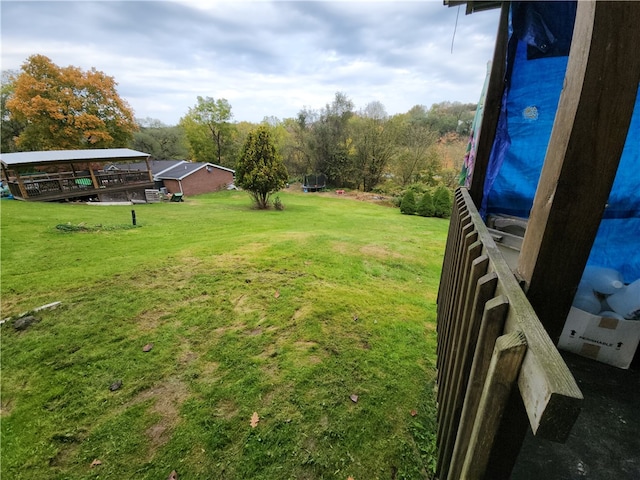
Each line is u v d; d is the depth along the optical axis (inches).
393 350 119.9
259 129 563.5
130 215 443.8
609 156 32.8
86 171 741.9
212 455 77.1
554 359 23.4
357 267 219.3
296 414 88.8
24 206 450.3
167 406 92.0
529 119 91.0
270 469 73.6
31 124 800.3
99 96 832.3
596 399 69.9
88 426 85.1
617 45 29.6
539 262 38.7
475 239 62.1
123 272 196.4
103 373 105.8
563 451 59.6
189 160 1338.6
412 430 83.5
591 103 31.7
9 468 73.8
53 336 126.4
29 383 100.9
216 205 652.7
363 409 90.4
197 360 112.9
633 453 58.8
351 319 143.6
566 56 81.1
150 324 136.6
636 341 75.8
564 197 35.4
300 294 169.0
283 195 925.8
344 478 71.6
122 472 73.1
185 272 198.4
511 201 101.4
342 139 1050.1
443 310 106.5
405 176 940.0
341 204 775.7
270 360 112.9
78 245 259.8
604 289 77.1
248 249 253.3
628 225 72.4
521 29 80.2
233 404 92.6
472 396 39.0
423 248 288.7
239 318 142.5
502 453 35.1
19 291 166.7
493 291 42.6
